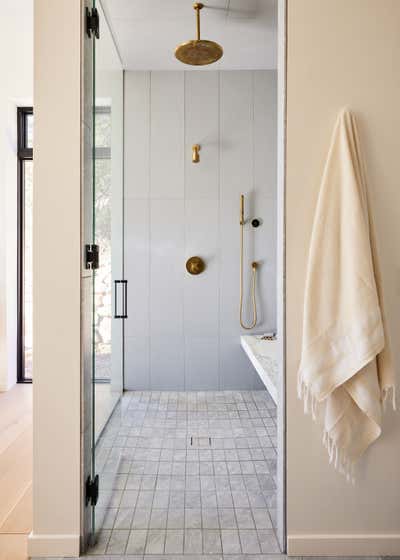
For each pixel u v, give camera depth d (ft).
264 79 11.42
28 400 11.23
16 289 12.66
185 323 11.57
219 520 5.98
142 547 5.43
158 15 8.66
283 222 5.23
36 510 5.29
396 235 5.15
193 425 9.34
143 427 9.23
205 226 11.48
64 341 5.26
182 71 11.35
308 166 5.19
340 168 5.02
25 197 13.03
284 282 5.24
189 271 11.43
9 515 6.10
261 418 9.73
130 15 8.64
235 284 11.53
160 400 10.93
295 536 5.30
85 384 5.41
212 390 11.66
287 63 5.16
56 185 5.20
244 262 11.53
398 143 5.12
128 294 11.52
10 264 12.30
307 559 5.24
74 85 5.18
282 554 5.32
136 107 11.32
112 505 6.35
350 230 4.83
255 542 5.53
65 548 5.27
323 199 5.01
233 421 9.57
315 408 5.21
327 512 5.30
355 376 4.89
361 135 5.13
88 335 5.58
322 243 4.99
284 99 5.20
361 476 5.28
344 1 5.12
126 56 10.53
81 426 5.29
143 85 11.32
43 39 5.16
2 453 8.09
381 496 5.29
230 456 7.89
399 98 5.13
